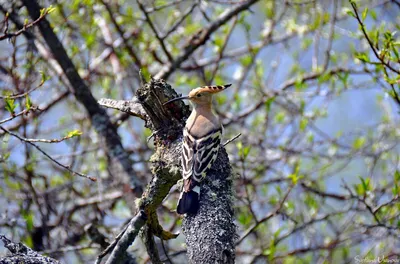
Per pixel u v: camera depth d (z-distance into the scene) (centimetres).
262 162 1376
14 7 1249
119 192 1375
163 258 1174
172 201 1324
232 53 1495
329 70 1366
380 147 1392
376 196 1308
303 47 1472
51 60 1330
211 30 1339
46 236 1277
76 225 1358
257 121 1481
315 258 1355
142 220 667
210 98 882
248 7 1334
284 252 1336
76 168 1419
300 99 1451
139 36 1438
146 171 1431
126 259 1099
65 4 1342
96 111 1320
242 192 1325
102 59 1455
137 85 1495
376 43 1011
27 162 1293
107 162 1353
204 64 1451
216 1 1318
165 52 1331
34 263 698
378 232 1256
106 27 1450
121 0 1464
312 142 1422
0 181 1337
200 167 742
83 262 1317
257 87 1481
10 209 1323
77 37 1427
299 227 1259
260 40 1574
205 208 705
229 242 687
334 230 1330
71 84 1307
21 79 1248
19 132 1307
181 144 775
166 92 784
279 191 1204
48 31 1269
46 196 1349
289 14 1534
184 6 1623
